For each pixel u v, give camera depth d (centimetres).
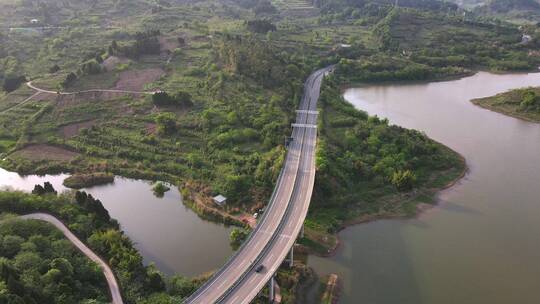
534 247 14050
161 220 15612
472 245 14162
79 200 14862
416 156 18975
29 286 9988
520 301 11850
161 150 19912
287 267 12988
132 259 11875
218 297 10538
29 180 18700
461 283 12506
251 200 15988
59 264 10944
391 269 13100
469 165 19288
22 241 11875
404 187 16875
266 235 12938
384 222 15462
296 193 15200
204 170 18088
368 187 17138
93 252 12512
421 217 15688
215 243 14275
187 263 13288
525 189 17362
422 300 11862
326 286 12394
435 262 13388
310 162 17450
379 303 11800
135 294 11044
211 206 16012
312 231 14750
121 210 16262
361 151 18962
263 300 11694
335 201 16075
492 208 16150
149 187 17962
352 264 13362
